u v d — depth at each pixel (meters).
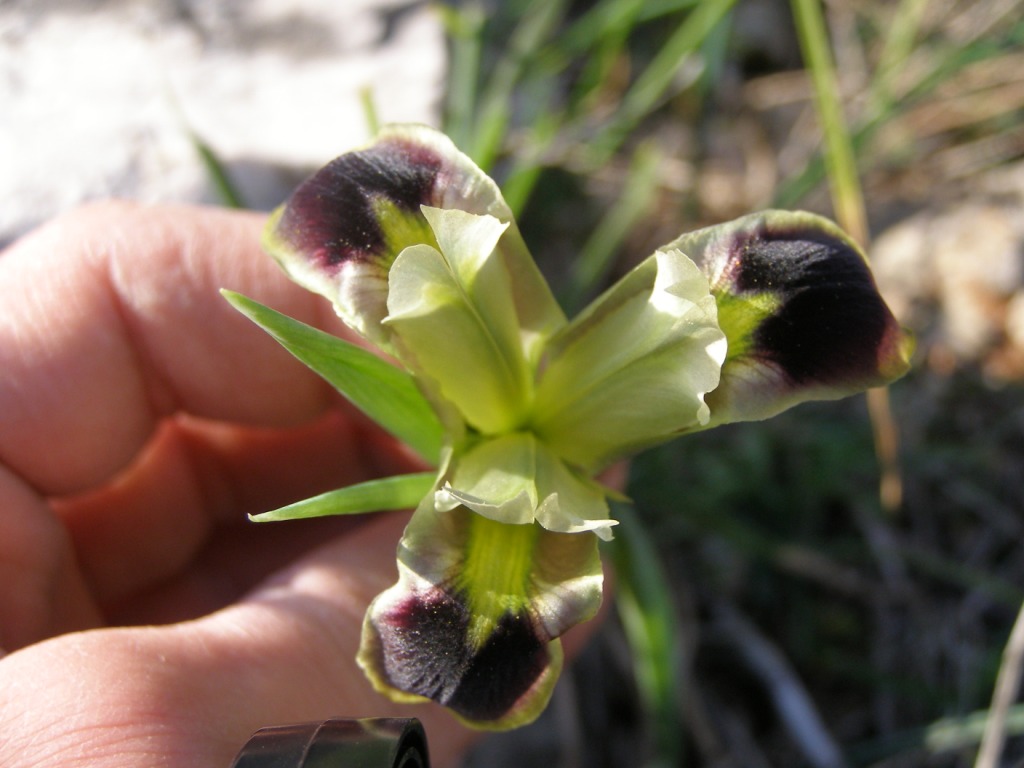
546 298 0.07
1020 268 0.13
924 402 0.13
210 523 0.10
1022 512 0.12
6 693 0.06
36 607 0.08
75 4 0.14
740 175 0.15
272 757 0.05
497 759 0.11
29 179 0.12
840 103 0.15
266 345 0.09
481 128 0.13
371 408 0.06
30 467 0.09
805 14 0.10
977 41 0.13
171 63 0.14
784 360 0.06
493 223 0.06
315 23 0.14
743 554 0.12
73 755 0.05
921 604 0.12
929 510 0.13
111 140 0.13
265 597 0.07
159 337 0.09
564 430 0.07
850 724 0.12
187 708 0.06
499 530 0.06
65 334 0.09
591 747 0.12
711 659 0.12
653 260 0.07
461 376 0.07
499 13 0.15
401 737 0.05
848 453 0.13
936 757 0.11
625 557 0.09
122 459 0.09
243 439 0.10
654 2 0.14
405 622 0.06
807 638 0.12
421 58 0.13
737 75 0.16
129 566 0.10
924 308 0.14
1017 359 0.13
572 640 0.09
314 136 0.13
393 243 0.06
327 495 0.06
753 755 0.11
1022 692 0.11
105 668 0.06
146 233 0.09
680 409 0.06
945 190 0.15
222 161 0.13
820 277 0.07
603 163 0.15
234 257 0.09
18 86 0.13
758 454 0.13
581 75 0.15
